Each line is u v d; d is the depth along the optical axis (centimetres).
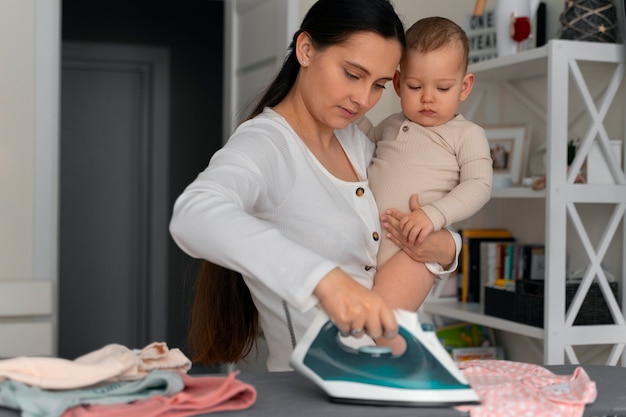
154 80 550
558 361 261
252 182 139
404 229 169
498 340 335
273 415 113
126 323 546
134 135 550
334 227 154
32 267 353
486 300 302
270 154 148
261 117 158
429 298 335
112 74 547
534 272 296
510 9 288
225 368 401
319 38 151
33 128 353
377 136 198
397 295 167
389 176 182
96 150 544
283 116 162
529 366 149
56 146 355
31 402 110
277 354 165
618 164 265
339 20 148
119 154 547
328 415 113
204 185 128
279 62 332
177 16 554
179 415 111
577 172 260
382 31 148
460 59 183
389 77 153
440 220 172
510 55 281
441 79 182
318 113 155
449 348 326
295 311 156
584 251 284
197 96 557
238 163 140
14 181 351
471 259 327
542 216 311
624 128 270
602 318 269
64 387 114
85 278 541
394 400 117
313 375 121
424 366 120
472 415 118
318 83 152
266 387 130
